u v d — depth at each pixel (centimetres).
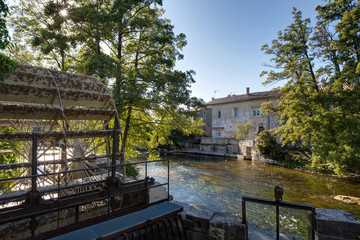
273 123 2578
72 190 586
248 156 2470
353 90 1294
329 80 1494
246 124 2695
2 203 425
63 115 620
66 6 979
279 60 1697
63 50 1073
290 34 1664
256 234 497
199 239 464
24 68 718
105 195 496
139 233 379
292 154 1967
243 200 431
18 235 466
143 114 1366
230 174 1648
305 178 1489
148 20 1120
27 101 680
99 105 830
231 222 442
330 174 1570
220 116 3269
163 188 618
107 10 1149
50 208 408
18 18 1100
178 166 2000
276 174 1634
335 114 1337
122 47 1329
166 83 1158
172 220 432
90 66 962
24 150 840
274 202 403
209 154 2892
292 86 1611
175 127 1273
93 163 862
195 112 1264
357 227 352
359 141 1250
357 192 1138
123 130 1299
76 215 457
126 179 716
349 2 1381
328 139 1403
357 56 1384
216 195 1134
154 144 1436
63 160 576
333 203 973
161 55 1239
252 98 2780
